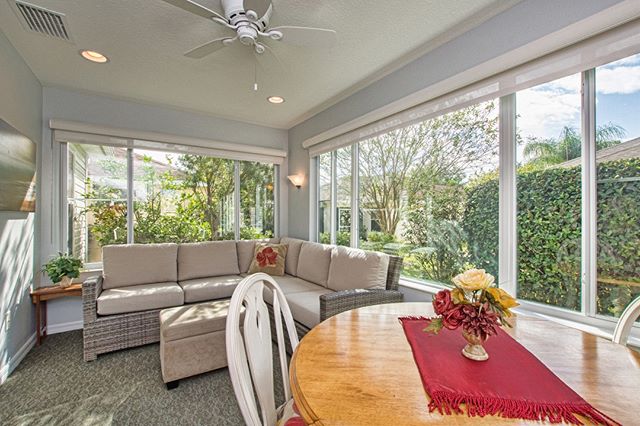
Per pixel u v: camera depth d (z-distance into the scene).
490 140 2.03
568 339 1.10
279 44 2.23
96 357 2.39
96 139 3.15
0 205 1.96
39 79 2.80
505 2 1.78
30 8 1.84
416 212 2.60
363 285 2.48
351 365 0.90
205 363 2.11
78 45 2.24
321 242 3.87
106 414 1.74
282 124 4.27
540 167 1.77
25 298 2.48
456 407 0.70
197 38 2.15
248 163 4.25
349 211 3.37
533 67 1.67
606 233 1.53
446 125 2.34
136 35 2.12
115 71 2.65
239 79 2.81
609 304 1.52
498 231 1.98
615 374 0.85
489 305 0.93
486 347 1.02
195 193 3.85
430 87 2.21
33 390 1.97
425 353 0.97
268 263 3.52
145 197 3.53
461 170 2.23
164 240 3.64
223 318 2.18
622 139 1.47
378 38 2.15
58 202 3.00
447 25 2.01
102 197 3.30
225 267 3.51
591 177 1.57
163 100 3.34
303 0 1.77
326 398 0.74
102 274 2.88
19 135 2.28
